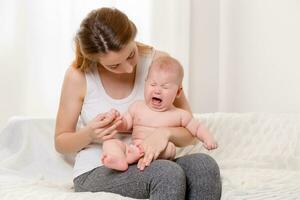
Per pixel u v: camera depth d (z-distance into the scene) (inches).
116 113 51.9
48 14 80.7
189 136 55.4
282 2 89.1
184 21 90.1
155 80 53.9
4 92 80.3
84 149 55.7
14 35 79.5
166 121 54.9
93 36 49.2
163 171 45.2
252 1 92.3
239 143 71.4
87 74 56.2
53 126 68.9
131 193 47.7
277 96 91.4
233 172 56.7
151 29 88.0
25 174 62.7
